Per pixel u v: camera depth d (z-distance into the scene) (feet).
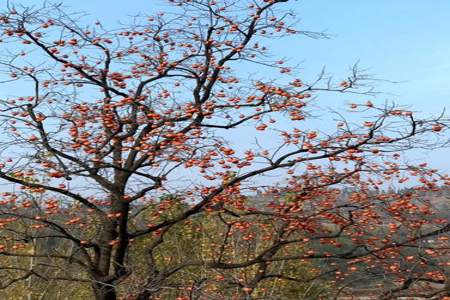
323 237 25.61
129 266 25.39
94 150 24.45
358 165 24.58
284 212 26.91
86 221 28.30
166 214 31.42
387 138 23.50
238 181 24.97
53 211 26.91
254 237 31.48
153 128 25.58
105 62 28.94
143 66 29.94
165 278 25.91
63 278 26.08
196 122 25.81
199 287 23.98
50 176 22.89
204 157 24.22
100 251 27.04
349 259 25.55
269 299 26.21
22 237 28.73
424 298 24.88
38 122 24.47
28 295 42.47
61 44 27.61
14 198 25.73
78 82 28.37
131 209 28.12
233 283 25.79
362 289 26.99
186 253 33.17
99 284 26.37
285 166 24.23
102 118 26.73
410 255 25.38
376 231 26.40
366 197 25.79
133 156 26.45
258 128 24.73
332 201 27.55
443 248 24.62
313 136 24.12
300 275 36.09
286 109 25.21
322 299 29.45
